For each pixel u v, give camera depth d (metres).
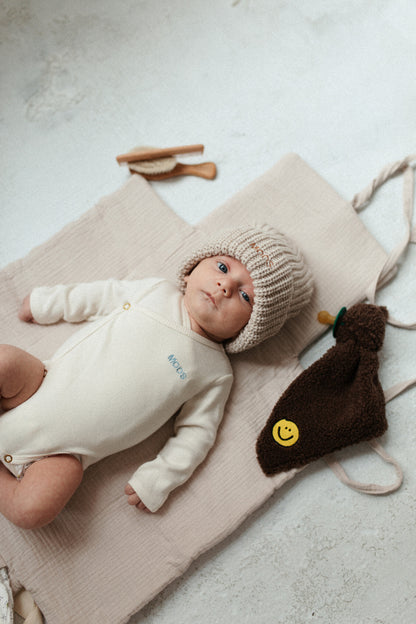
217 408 1.23
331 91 1.58
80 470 1.12
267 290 1.14
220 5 1.62
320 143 1.54
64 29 1.58
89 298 1.26
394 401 1.33
